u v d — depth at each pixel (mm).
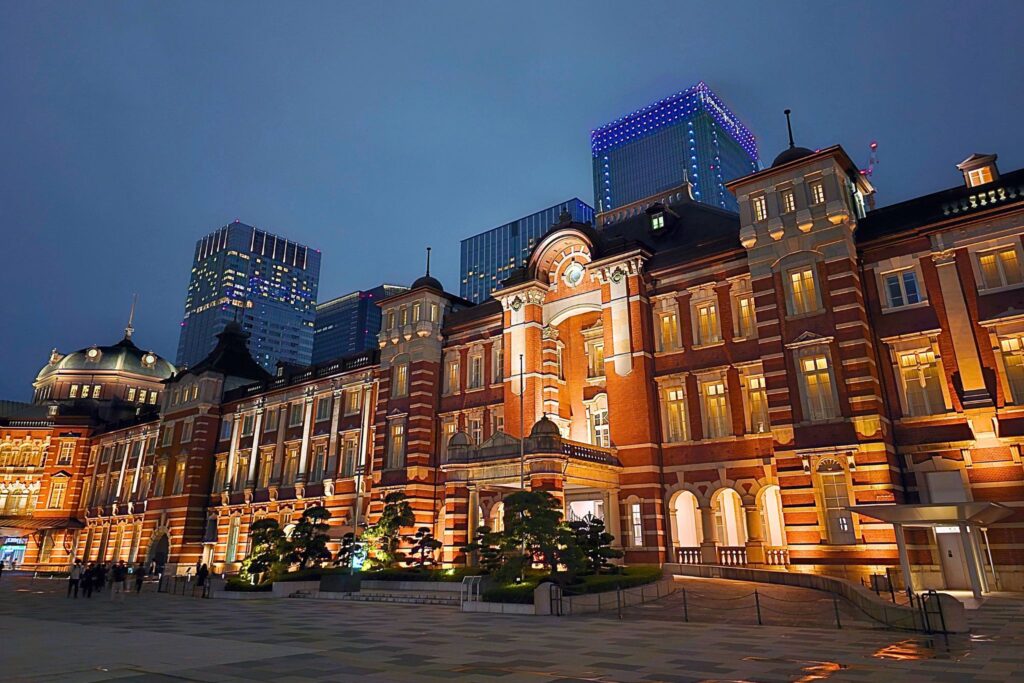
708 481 31000
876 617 17844
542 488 29250
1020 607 19062
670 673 11250
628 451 32938
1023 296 25234
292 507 50500
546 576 24250
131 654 13609
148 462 65812
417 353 44094
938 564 24422
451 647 14547
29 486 73812
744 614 20219
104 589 42000
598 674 11211
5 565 71938
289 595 33969
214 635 17188
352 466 47344
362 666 12094
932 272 27391
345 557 38500
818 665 11867
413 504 40688
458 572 30922
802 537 26875
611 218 44875
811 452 27156
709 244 34000
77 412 77938
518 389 38094
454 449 34094
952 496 24953
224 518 56031
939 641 14461
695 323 33344
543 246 39500
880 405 26656
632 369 33812
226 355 63406
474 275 197625
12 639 16422
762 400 30438
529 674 11250
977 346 25703
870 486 25703
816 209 29484
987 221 26453
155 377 84875
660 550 30844
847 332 27562
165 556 58781
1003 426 24469
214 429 60438
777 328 29594
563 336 40000
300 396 53500
